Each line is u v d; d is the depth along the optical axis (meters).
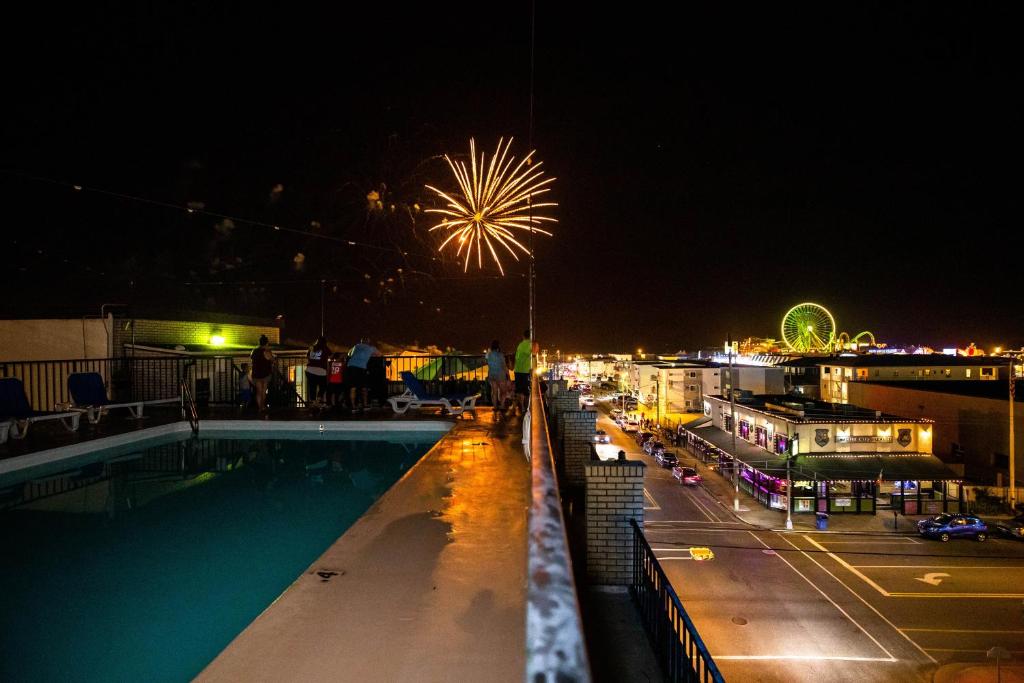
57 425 9.55
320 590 3.22
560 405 12.49
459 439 8.46
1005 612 19.80
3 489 6.44
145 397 13.45
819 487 32.34
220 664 2.40
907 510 32.25
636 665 5.33
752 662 16.94
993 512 31.42
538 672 0.68
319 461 8.02
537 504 1.49
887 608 20.31
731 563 24.73
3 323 13.64
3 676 2.72
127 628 3.23
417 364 15.52
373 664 2.42
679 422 58.91
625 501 7.00
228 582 3.93
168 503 5.92
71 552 4.48
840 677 16.16
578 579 6.91
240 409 11.80
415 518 4.63
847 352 98.44
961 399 38.59
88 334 13.73
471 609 2.98
